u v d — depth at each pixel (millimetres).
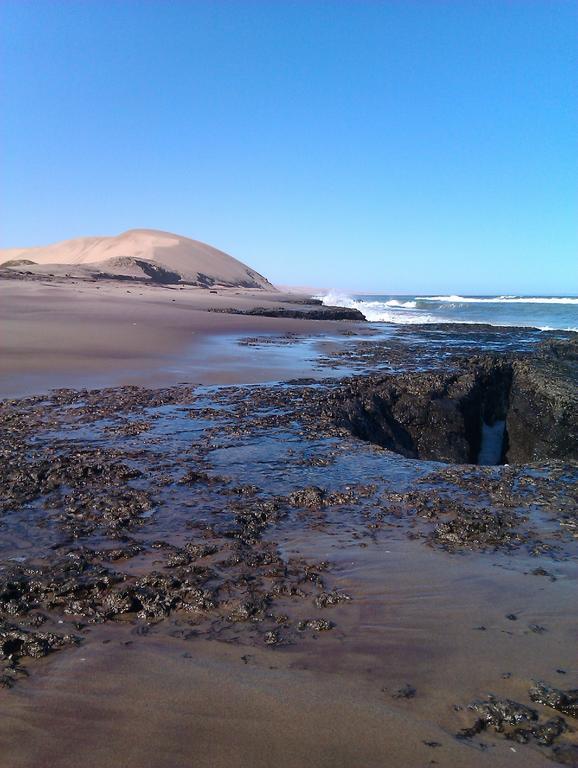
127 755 1950
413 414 10359
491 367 12844
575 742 2049
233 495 4812
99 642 2689
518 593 3209
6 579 3268
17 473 5117
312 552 3736
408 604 3064
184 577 3320
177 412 7703
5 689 2314
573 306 49531
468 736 2062
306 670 2451
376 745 2002
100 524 4148
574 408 10625
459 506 4633
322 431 7043
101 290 30547
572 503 4758
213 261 68938
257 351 14422
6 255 79250
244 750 1974
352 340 18484
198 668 2459
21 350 12336
